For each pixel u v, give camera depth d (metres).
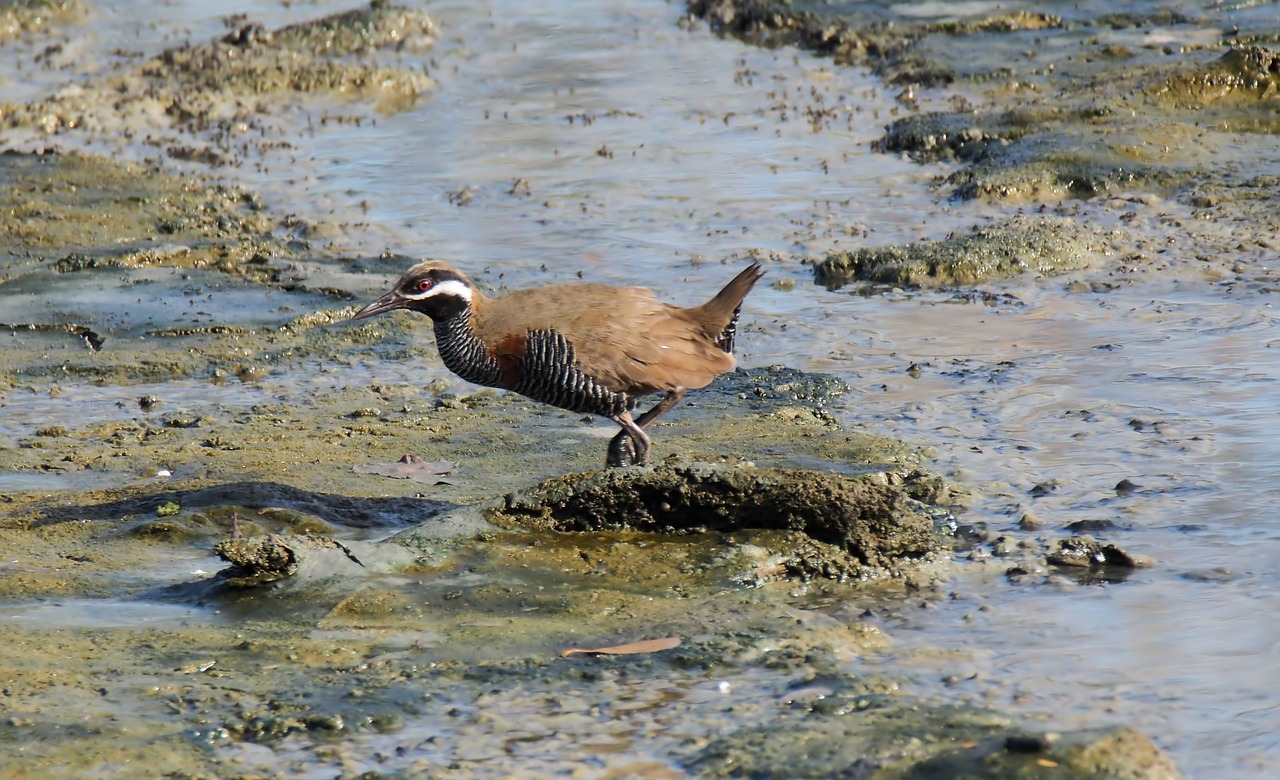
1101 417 13.53
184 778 7.80
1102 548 10.70
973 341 15.93
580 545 10.95
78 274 18.67
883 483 11.05
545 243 19.92
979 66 27.14
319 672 9.00
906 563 10.76
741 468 11.15
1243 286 17.00
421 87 27.97
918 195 21.42
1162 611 9.89
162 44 31.23
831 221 20.42
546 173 23.08
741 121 25.47
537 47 30.64
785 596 10.31
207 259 19.36
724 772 7.80
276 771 7.92
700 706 8.52
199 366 15.91
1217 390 14.05
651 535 11.13
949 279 17.92
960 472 12.48
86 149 24.55
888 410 14.05
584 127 25.45
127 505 11.88
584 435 13.63
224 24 32.66
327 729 8.32
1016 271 18.03
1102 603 10.04
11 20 32.28
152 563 10.82
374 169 23.55
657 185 22.31
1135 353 15.20
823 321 16.77
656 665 9.03
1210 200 20.02
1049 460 12.67
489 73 29.00
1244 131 22.72
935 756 7.73
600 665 9.05
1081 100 24.23
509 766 7.96
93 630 9.62
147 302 17.72
